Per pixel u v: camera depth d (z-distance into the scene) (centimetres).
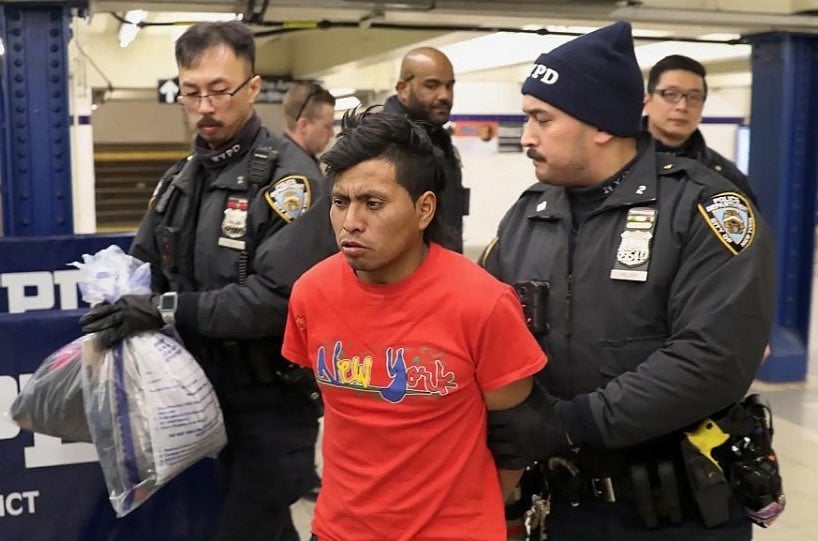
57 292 255
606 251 156
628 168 159
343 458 139
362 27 439
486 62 1002
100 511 229
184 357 197
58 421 199
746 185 330
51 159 321
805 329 525
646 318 151
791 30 487
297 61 1077
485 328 130
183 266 212
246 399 210
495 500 139
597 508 160
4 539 224
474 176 1280
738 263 144
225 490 227
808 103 505
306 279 143
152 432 190
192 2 354
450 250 139
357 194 126
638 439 144
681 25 463
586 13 416
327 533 141
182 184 212
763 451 155
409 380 131
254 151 207
